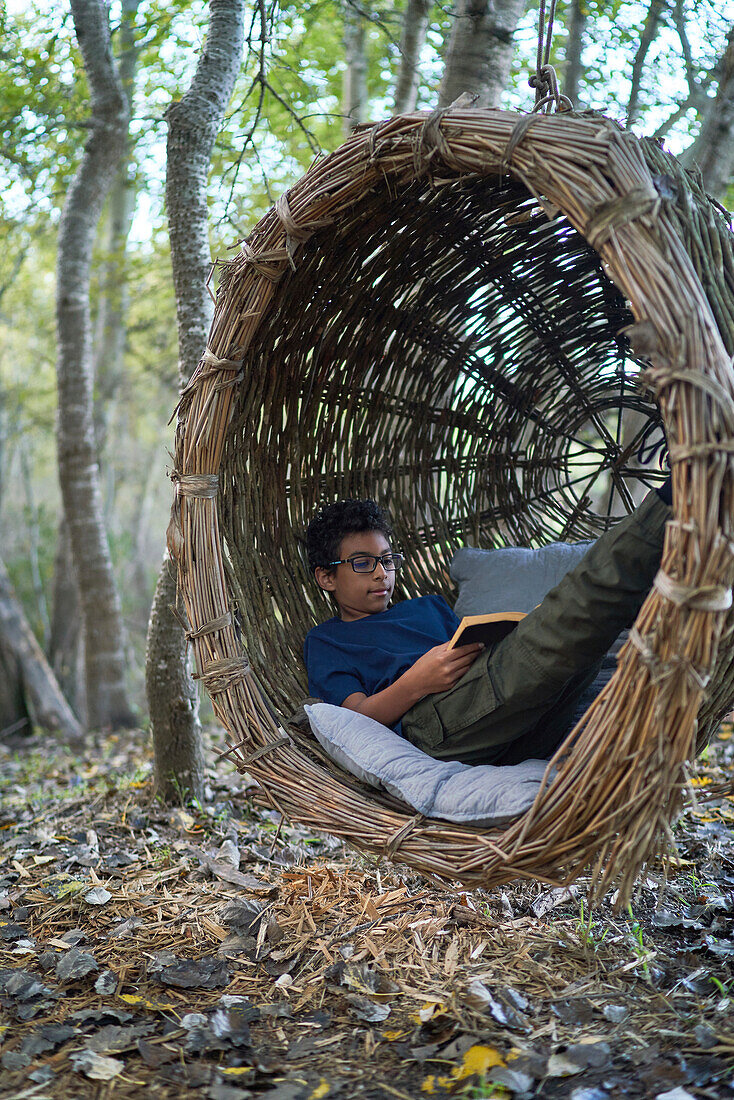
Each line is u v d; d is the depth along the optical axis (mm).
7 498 14719
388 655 2586
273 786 2053
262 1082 1621
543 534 3332
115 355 9492
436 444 3178
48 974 2104
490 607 2834
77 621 8688
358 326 2768
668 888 2438
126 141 6191
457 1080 1587
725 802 3166
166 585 3424
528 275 2771
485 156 1757
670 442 1484
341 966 2051
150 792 3715
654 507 1812
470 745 2199
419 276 2709
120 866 2873
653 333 1476
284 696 2484
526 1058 1628
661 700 1468
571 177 1621
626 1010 1800
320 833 3113
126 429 14195
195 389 2221
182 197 3484
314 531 2777
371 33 5598
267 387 2621
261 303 2170
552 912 2338
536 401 3160
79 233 6090
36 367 11656
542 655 1972
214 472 2234
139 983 2049
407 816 1947
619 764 1538
